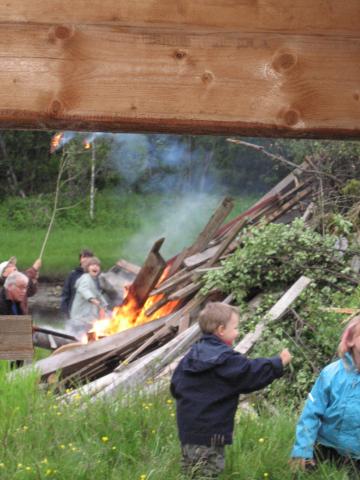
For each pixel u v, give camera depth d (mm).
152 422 6598
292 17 3072
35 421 6605
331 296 10539
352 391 5109
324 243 10977
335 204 12844
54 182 38219
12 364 10844
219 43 3045
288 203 13609
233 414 5234
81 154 36094
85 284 14047
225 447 5691
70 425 6527
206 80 3047
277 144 23188
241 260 11016
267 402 8828
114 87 3012
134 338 11773
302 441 5164
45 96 2988
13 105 2982
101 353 11609
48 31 2975
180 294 12039
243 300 11070
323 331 9750
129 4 2996
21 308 12969
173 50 3029
